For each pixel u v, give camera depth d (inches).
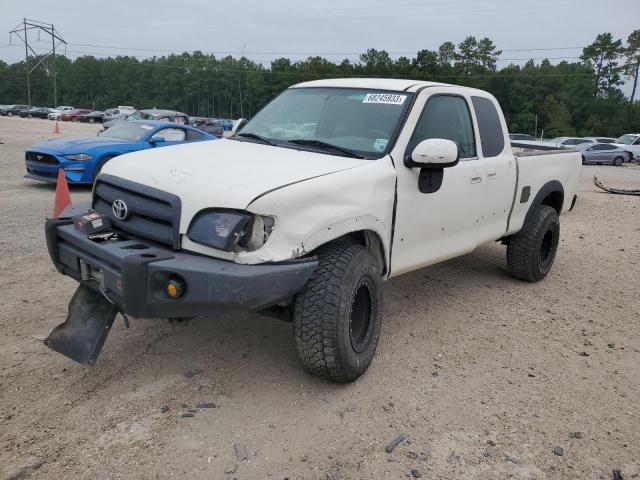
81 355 140.0
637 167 1218.6
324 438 125.2
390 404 140.3
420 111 170.7
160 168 140.1
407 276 246.7
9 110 2564.0
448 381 154.3
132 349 159.9
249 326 178.9
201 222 125.0
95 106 5669.3
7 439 117.7
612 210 479.5
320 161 149.6
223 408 133.6
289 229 125.7
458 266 268.2
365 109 172.7
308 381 147.9
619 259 302.7
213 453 117.6
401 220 161.3
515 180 217.8
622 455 126.6
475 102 201.0
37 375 143.5
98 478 108.6
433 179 164.2
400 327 189.2
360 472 115.3
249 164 142.6
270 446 121.1
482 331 190.5
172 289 120.5
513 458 122.9
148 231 133.2
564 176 255.9
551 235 249.8
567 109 3400.6
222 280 118.6
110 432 122.2
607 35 3941.9
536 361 170.7
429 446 125.2
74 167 412.5
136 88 5570.9
